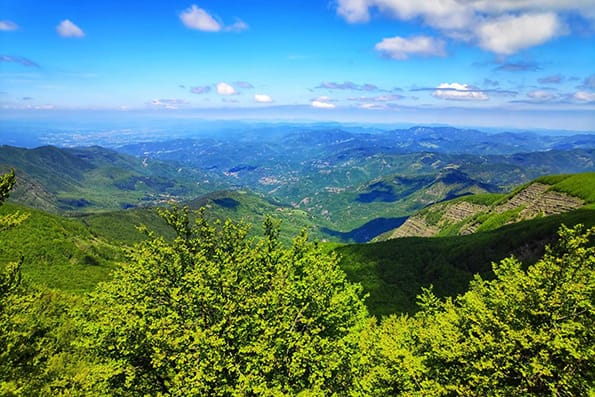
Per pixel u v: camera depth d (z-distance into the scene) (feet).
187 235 114.32
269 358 83.15
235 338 91.97
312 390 84.69
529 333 83.92
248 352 86.53
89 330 101.50
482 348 89.15
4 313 80.33
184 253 109.09
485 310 98.94
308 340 90.53
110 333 98.78
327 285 104.32
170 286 104.01
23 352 81.87
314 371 88.48
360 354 102.99
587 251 89.92
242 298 95.91
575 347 79.97
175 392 81.51
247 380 78.28
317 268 108.88
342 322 107.76
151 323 93.50
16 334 79.87
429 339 111.24
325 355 91.20
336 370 99.86
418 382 98.17
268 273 104.53
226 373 87.56
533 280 92.53
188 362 82.38
